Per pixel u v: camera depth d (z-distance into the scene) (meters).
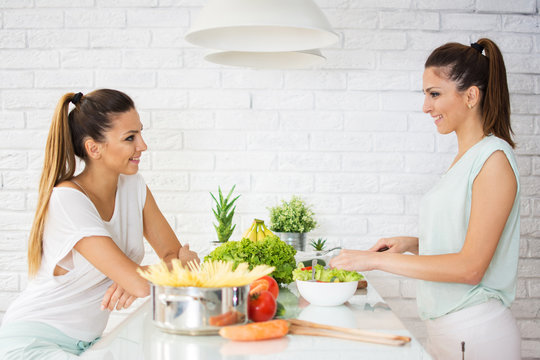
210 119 2.51
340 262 1.45
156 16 2.49
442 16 2.51
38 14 2.48
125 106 1.68
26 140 2.49
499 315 1.51
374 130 2.52
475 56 1.56
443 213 1.56
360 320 1.24
